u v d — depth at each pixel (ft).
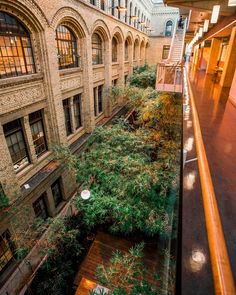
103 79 42.04
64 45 27.61
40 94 23.03
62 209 30.04
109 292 11.14
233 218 5.43
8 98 18.65
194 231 4.01
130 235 20.61
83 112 34.99
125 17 51.37
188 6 20.20
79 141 33.32
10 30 18.61
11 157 21.07
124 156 19.15
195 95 21.93
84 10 28.30
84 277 17.03
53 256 19.88
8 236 20.71
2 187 19.02
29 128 22.34
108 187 16.89
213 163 8.68
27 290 19.39
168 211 15.08
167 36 86.89
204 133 11.95
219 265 2.74
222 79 27.96
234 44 25.36
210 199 4.34
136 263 12.59
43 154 25.85
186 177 5.97
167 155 23.89
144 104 34.42
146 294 10.68
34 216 23.70
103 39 38.99
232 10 20.29
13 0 17.02
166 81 30.27
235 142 10.87
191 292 2.87
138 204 15.20
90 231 23.75
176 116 29.81
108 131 22.40
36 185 22.98
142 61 81.76
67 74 28.19
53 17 22.22
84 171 18.42
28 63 21.33
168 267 10.01
